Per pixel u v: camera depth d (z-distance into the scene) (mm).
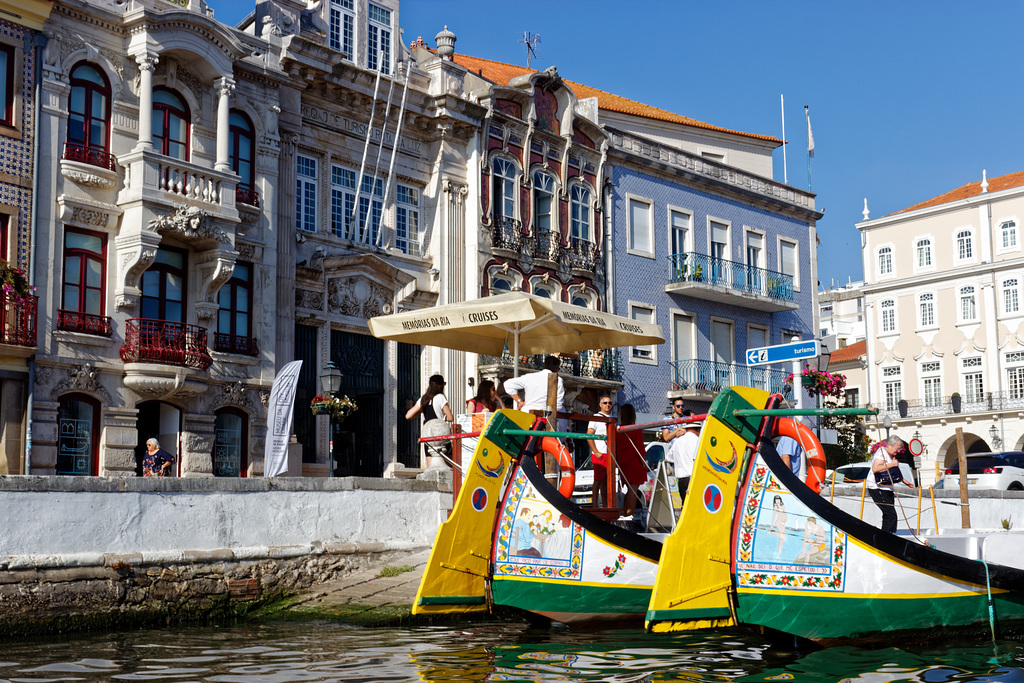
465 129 28609
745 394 9805
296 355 24328
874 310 60625
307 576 13469
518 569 11516
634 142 34594
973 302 56344
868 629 9898
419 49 29688
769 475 9742
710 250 37094
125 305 20812
